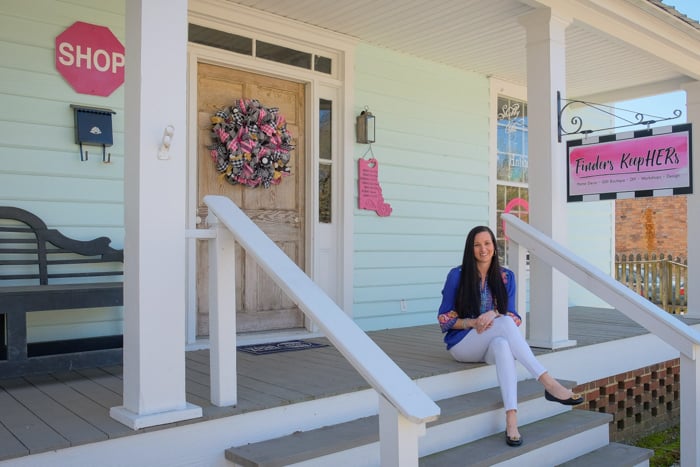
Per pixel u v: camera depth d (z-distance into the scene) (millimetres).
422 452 3188
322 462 2811
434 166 6430
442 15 5156
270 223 5250
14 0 3920
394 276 6074
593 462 3639
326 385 3312
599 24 5117
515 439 3344
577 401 3408
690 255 6785
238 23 4918
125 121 2754
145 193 2643
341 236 5613
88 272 4168
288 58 5328
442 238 6516
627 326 5863
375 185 5879
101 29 4223
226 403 2877
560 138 4801
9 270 3912
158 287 2664
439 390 3662
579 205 8414
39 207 3998
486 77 6969
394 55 6066
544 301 4641
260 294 5180
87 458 2432
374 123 5742
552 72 4742
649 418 5578
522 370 4184
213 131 4848
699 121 6859
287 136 5223
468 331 3801
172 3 2738
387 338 5254
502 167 7273
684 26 5480
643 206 14219
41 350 3855
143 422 2547
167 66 2721
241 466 2682
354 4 4918
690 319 6449
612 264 8844
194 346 4586
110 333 4262
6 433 2484
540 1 4613
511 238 4551
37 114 3996
